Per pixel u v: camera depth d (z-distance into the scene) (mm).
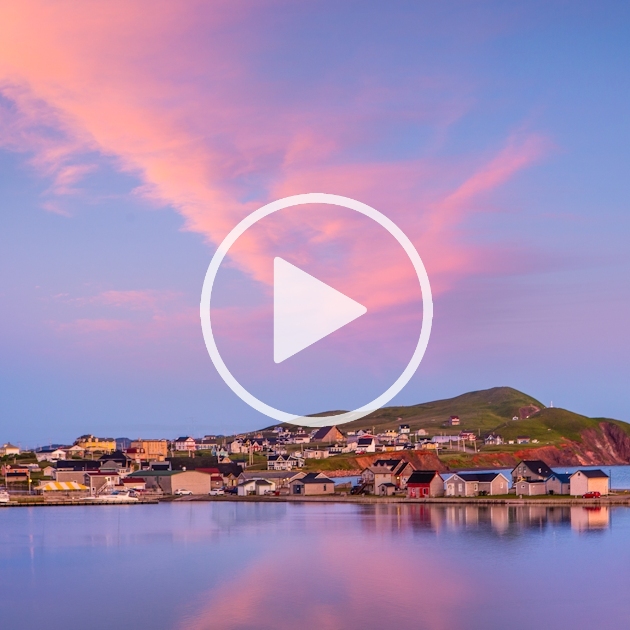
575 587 85625
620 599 80438
